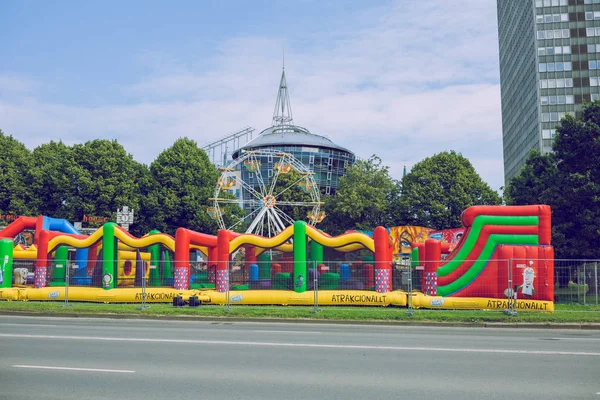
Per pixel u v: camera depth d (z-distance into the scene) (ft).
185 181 203.21
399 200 213.66
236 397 29.45
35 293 91.91
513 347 47.19
